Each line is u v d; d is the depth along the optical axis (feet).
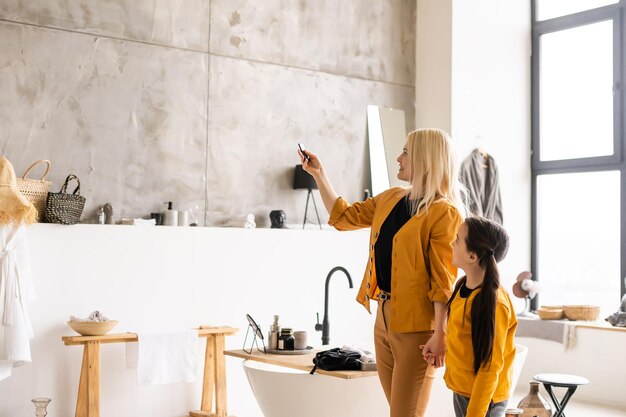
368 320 20.71
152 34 18.58
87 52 17.66
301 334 13.16
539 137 23.91
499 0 23.50
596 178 22.63
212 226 19.29
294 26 21.01
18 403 15.53
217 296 18.13
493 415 9.80
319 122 21.34
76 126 17.46
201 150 19.20
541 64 24.04
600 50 22.62
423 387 10.40
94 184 17.63
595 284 22.61
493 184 22.80
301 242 19.60
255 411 18.52
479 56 22.97
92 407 15.31
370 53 22.50
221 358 17.22
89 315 16.22
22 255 14.98
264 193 20.21
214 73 19.51
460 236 9.83
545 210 23.84
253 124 20.11
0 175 14.97
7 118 16.70
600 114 22.58
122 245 16.87
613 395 19.47
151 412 17.12
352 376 10.81
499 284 9.61
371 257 10.87
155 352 15.97
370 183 22.22
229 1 19.85
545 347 20.99
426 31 23.20
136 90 18.29
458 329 9.66
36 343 15.74
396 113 22.90
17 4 16.89
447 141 10.42
